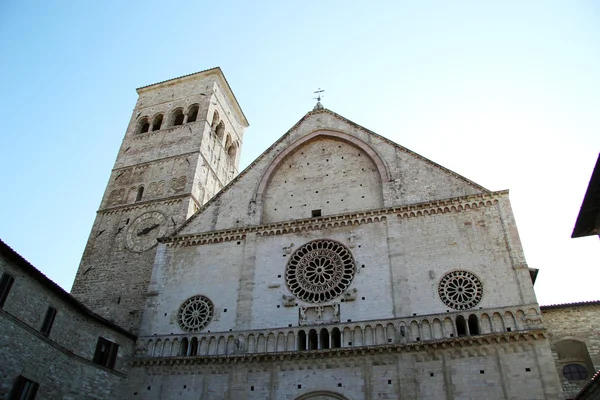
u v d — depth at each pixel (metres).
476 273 35.16
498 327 32.50
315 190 44.75
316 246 40.25
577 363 35.50
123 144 60.47
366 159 45.47
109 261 48.09
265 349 35.56
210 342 37.12
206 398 34.44
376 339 34.00
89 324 35.25
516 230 36.31
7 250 28.05
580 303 35.72
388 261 37.59
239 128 72.12
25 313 29.52
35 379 29.66
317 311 36.66
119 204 53.53
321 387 32.94
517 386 29.91
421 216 39.12
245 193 46.09
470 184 40.06
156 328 39.38
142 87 67.62
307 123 49.78
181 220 49.03
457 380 30.95
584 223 21.36
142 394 35.97
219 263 41.62
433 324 33.59
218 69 65.69
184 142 57.59
